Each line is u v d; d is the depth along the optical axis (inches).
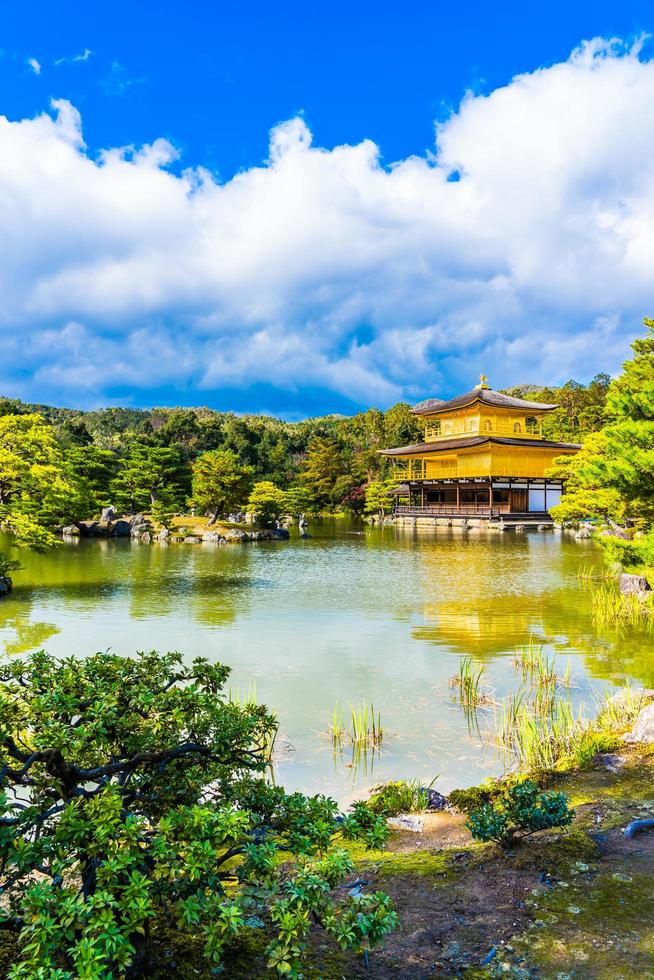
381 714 378.0
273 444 3949.3
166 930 148.9
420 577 994.1
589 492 1188.5
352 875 189.9
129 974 129.8
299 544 1662.2
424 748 325.7
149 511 2252.7
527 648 542.9
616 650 533.6
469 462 2493.8
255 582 946.1
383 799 256.2
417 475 2787.9
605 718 353.4
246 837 140.9
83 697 153.9
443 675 460.8
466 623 647.1
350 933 117.0
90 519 2089.1
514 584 922.1
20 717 146.6
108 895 107.0
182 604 756.0
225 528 1850.4
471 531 2137.1
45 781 140.4
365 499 3166.8
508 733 343.3
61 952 122.0
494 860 192.2
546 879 178.2
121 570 1095.0
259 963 139.8
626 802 236.2
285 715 376.2
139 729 157.5
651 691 385.7
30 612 703.1
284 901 120.9
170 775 155.9
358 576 1016.9
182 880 121.5
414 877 184.9
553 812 196.9
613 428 611.2
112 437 3688.5
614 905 163.8
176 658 182.2
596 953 143.5
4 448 853.8
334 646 550.0
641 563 658.8
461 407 2581.2
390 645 552.4
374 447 3944.4
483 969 139.3
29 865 121.0
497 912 163.0
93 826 119.6
